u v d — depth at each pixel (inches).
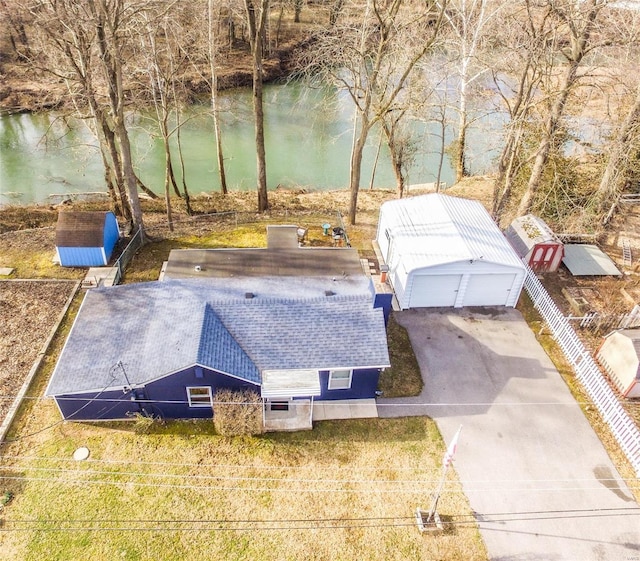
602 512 598.9
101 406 658.8
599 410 720.3
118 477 611.8
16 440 649.0
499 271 855.7
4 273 936.3
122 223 1136.2
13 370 742.5
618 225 1155.3
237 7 1647.4
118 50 893.8
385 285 772.6
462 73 1246.3
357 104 1016.2
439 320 874.8
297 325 712.4
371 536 567.5
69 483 602.5
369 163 1614.2
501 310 906.1
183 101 1488.7
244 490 605.0
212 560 538.9
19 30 1674.5
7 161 1483.8
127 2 1020.5
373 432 678.5
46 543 546.3
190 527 566.9
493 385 756.0
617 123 1055.0
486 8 1284.4
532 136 1119.6
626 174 1130.0
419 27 1286.9
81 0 854.5
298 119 1839.3
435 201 1001.5
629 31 911.7
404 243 900.0
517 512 595.5
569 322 873.5
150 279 941.8
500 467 642.8
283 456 644.1
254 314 719.1
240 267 880.3
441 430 685.9
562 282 968.9
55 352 776.9
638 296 932.0
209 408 679.7
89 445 646.5
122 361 662.5
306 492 606.9
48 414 684.1
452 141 1533.0
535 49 925.8
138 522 568.7
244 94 1984.5
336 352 691.4
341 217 1198.9
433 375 767.1
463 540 566.3
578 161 1170.0
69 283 919.7
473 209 1011.9
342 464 638.5
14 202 1277.1
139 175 1457.9
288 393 645.9
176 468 624.7
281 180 1480.1
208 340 662.5
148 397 654.5
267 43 2153.1
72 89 1135.0
